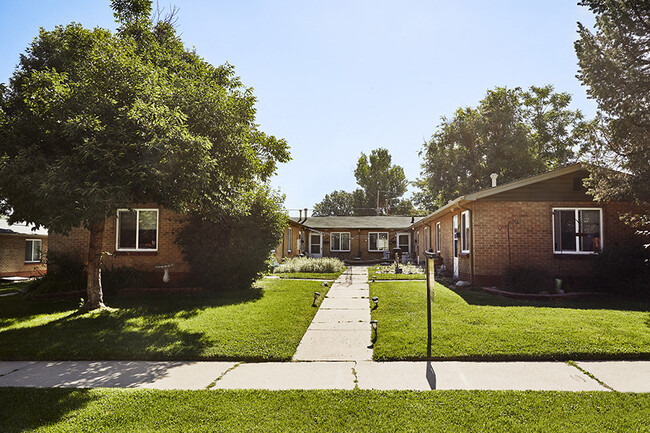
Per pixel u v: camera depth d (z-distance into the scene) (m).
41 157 7.83
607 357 5.86
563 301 10.62
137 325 8.18
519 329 7.12
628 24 10.84
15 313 9.97
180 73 10.10
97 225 10.05
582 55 11.59
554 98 33.72
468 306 9.44
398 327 7.63
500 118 31.94
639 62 11.16
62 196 7.32
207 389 4.85
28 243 23.91
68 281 12.55
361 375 5.33
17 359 6.30
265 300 10.87
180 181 8.20
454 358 5.90
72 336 7.36
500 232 12.98
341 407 4.24
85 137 7.81
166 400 4.46
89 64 8.68
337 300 11.02
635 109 11.09
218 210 10.80
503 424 3.82
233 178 10.45
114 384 5.10
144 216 13.70
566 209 12.84
